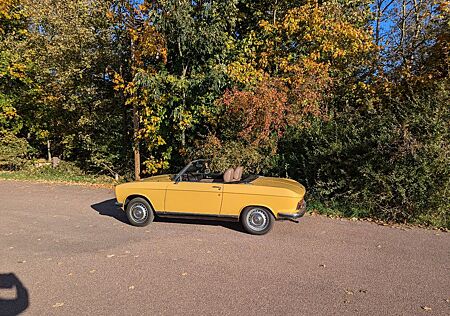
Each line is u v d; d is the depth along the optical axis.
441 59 9.06
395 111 7.97
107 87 13.41
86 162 15.20
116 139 13.74
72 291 3.86
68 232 6.27
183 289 3.87
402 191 6.64
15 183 12.65
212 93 10.41
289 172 9.14
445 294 3.74
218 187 6.09
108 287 3.95
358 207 7.39
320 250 5.17
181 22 9.55
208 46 10.17
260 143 9.12
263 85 8.86
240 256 4.92
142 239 5.77
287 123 9.09
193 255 4.98
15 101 15.70
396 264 4.61
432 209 6.66
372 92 9.72
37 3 13.39
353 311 3.37
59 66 12.11
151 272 4.37
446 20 9.36
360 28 11.35
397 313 3.33
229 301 3.58
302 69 9.62
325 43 10.20
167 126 11.55
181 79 10.12
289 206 5.75
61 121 14.70
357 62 10.81
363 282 4.04
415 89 9.05
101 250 5.24
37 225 6.78
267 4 12.53
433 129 6.65
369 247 5.31
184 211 6.29
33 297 3.73
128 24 10.98
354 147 7.59
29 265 4.66
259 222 5.93
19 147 15.65
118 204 6.70
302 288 3.88
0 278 4.25
